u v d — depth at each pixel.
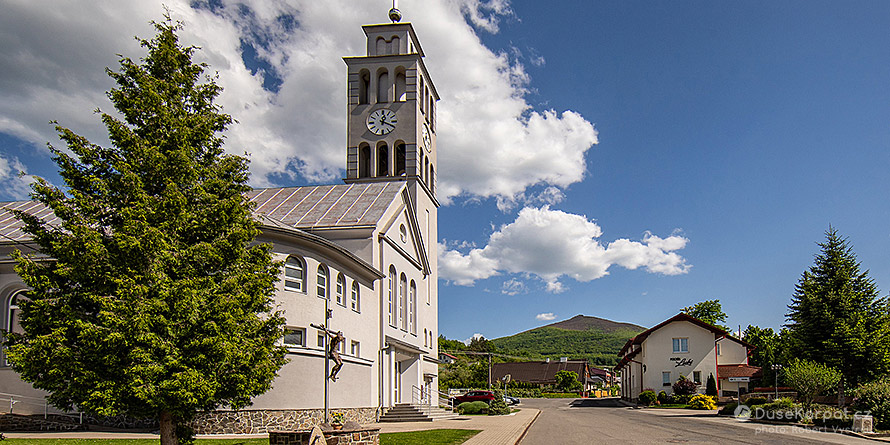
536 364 126.81
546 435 25.14
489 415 42.19
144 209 14.27
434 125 52.66
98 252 13.71
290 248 26.06
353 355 29.84
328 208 37.09
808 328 42.09
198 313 14.09
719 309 79.19
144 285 13.85
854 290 42.19
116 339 13.27
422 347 42.41
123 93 15.23
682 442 21.84
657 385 58.62
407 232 40.78
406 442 20.62
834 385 37.78
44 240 14.43
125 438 19.77
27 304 14.28
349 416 28.33
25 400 24.23
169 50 15.84
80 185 14.79
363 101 49.16
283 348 16.42
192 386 13.70
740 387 60.38
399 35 49.09
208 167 15.71
